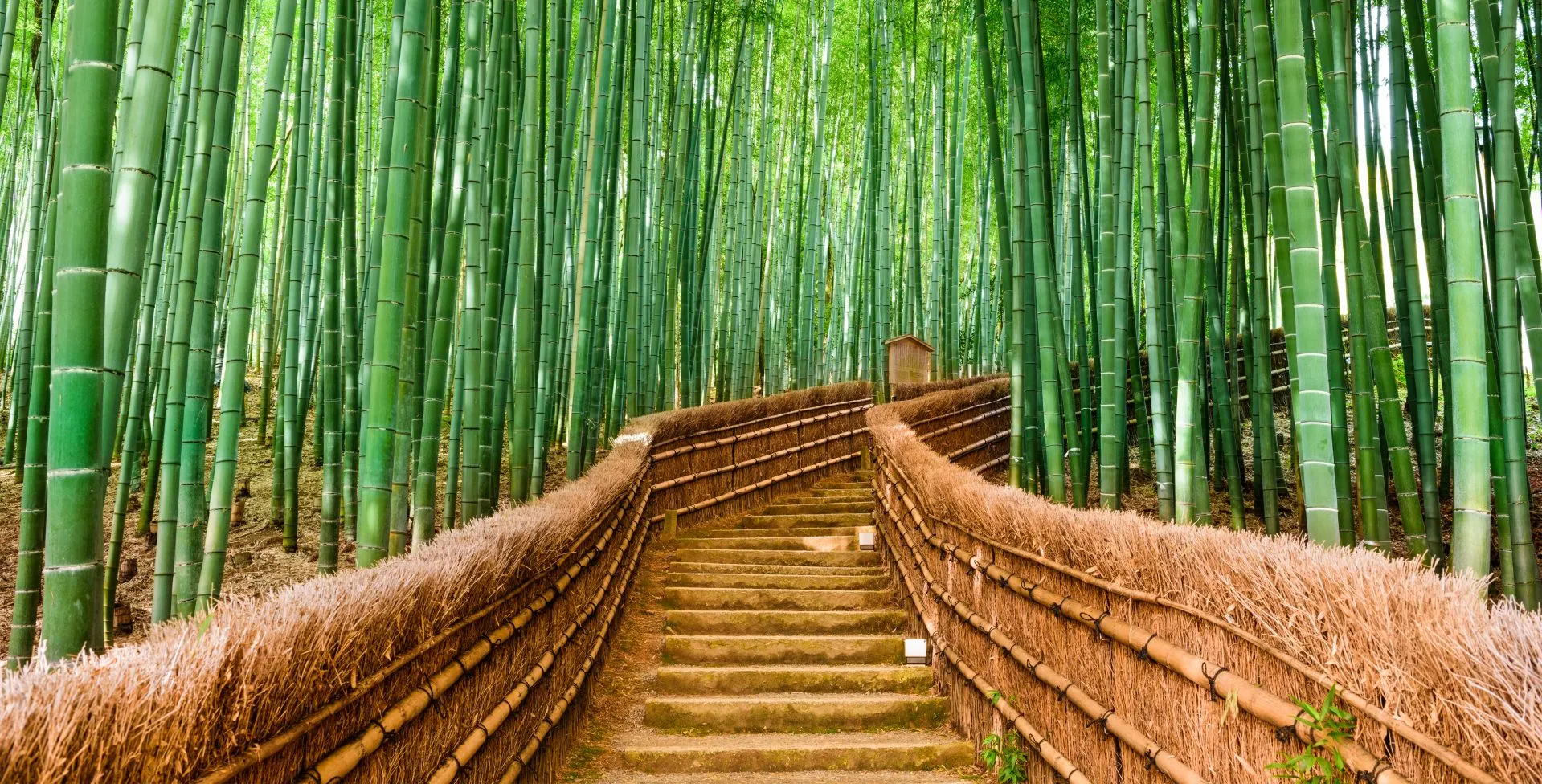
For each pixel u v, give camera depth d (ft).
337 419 16.83
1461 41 8.01
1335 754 5.38
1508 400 9.89
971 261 40.01
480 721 8.14
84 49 6.46
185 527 11.68
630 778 11.24
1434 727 4.79
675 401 28.32
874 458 21.12
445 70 14.20
